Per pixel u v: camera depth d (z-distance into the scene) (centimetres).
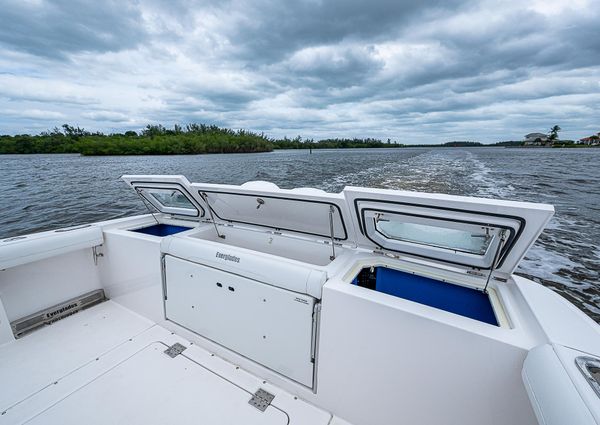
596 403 68
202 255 194
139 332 230
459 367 119
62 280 245
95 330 232
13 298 219
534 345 105
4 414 161
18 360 200
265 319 174
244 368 193
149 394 175
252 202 215
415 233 173
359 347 143
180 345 216
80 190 1348
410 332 127
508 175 1741
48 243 222
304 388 168
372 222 173
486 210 124
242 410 164
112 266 258
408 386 133
